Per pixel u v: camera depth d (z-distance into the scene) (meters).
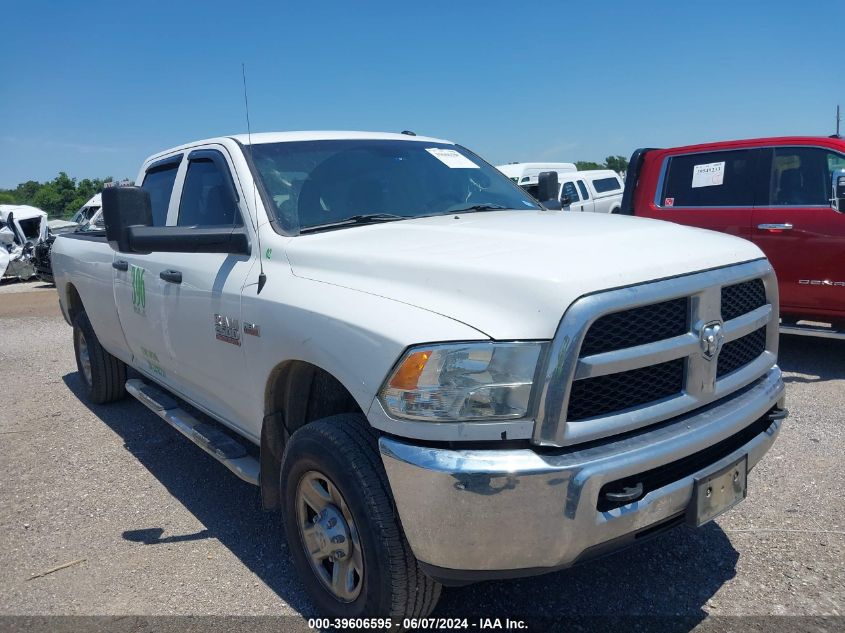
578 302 2.20
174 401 4.53
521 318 2.23
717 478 2.59
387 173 3.86
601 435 2.28
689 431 2.47
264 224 3.29
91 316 5.47
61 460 4.84
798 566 3.18
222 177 3.75
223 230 3.30
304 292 2.84
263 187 3.45
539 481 2.16
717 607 2.91
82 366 6.22
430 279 2.49
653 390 2.46
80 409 6.02
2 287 19.19
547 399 2.18
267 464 3.21
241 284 3.22
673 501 2.44
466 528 2.20
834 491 3.88
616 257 2.46
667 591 3.04
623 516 2.29
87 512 4.02
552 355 2.18
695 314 2.51
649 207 7.61
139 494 4.25
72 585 3.26
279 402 3.15
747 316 2.82
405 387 2.28
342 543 2.66
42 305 14.25
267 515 3.92
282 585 3.20
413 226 3.22
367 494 2.45
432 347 2.26
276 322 2.90
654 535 2.50
